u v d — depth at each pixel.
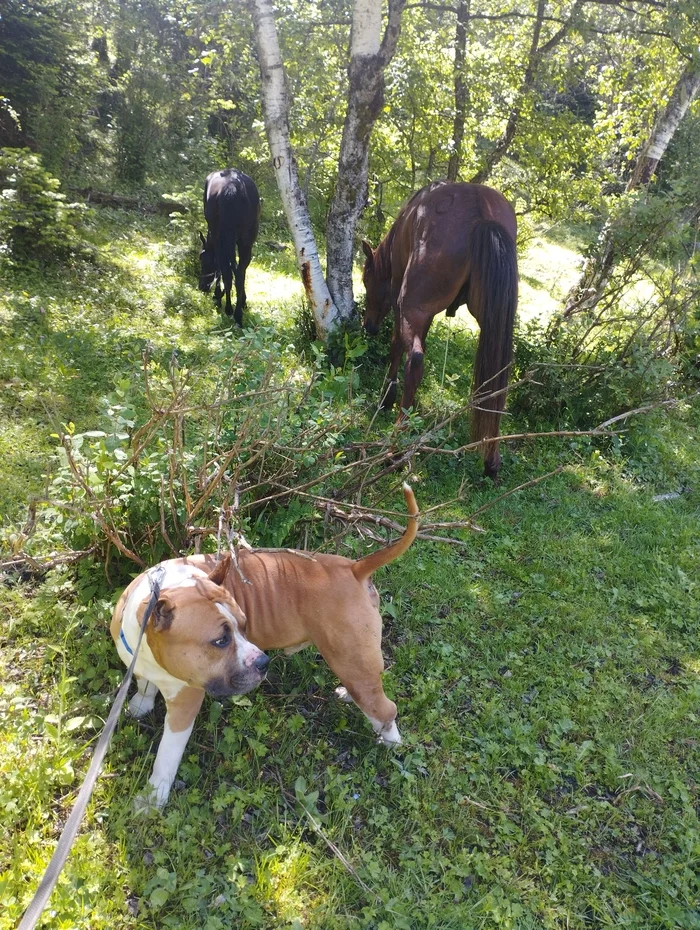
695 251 7.86
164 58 17.38
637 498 6.12
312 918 2.72
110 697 3.39
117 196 13.62
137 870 2.75
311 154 9.52
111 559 3.99
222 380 3.99
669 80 10.72
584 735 3.78
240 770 3.21
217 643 2.65
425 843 3.12
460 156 10.47
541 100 10.18
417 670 4.00
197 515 3.90
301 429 4.25
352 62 7.15
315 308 7.77
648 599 4.90
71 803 2.96
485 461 5.80
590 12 10.07
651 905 3.02
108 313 8.02
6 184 9.22
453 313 6.33
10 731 3.12
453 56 10.65
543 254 16.22
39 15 13.68
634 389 7.00
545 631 4.41
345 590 3.12
